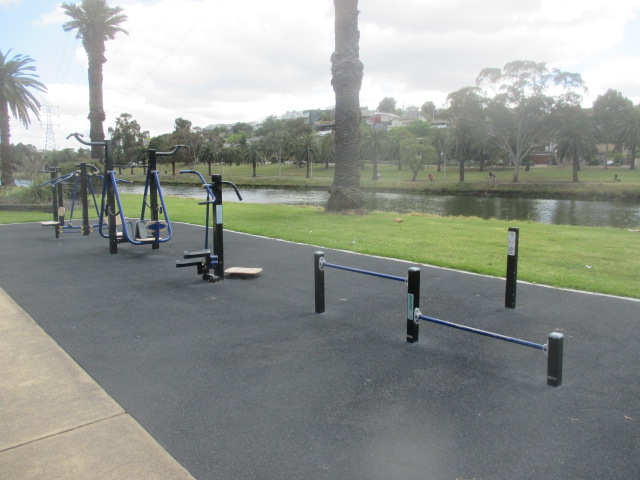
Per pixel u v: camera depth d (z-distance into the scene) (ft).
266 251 32.60
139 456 9.48
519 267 27.78
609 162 437.17
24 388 12.39
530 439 10.16
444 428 10.57
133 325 17.52
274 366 13.89
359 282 24.09
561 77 226.38
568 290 22.62
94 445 9.83
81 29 106.11
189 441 10.02
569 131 230.48
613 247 35.88
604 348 15.42
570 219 112.98
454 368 13.82
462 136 247.09
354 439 10.12
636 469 9.11
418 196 196.65
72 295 21.63
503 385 12.74
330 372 13.50
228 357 14.55
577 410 11.42
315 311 19.13
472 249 33.94
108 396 11.98
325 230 43.65
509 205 152.05
